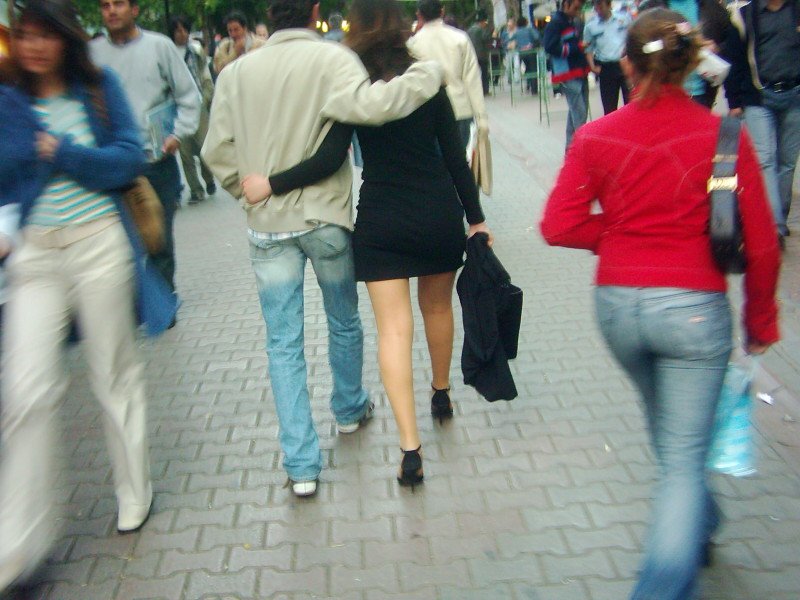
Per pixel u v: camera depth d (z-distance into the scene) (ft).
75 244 10.33
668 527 8.23
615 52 33.96
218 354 17.81
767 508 11.51
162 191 19.01
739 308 17.90
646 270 8.47
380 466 13.07
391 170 11.78
